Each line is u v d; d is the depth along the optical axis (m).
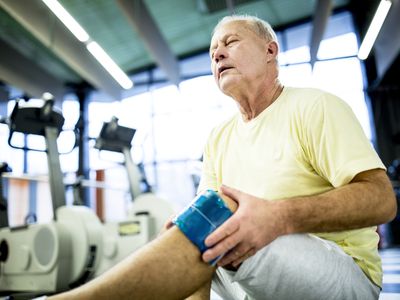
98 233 2.72
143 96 8.16
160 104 8.02
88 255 2.58
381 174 0.75
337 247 0.76
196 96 7.90
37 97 5.98
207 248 0.60
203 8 6.54
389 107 6.93
